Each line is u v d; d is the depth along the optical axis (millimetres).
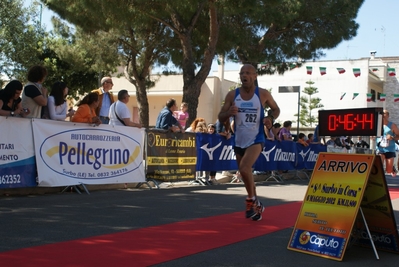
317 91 36438
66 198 7457
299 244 4473
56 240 4539
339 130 5742
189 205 7105
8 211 6066
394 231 4426
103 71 21500
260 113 5762
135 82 20797
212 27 15297
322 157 4664
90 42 19344
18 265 3650
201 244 4566
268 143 12438
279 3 14062
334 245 4246
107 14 13547
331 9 18344
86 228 5141
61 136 7824
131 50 19797
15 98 7336
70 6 14516
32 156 7430
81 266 3656
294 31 19016
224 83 38531
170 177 9883
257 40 18531
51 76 27016
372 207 4523
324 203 4465
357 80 37719
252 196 5918
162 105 38188
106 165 8555
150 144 9461
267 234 5160
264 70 20219
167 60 20453
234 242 4711
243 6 13148
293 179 13852
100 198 7594
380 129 5449
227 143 11312
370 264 4117
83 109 8227
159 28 18453
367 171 4266
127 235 4832
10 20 20797
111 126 8656
